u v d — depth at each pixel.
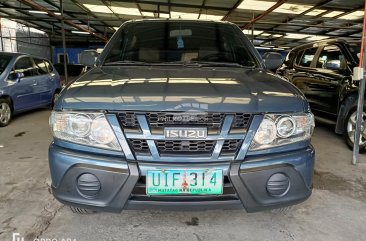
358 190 2.85
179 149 1.71
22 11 13.52
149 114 1.70
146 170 1.70
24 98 5.96
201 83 1.92
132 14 13.41
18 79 5.76
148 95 1.74
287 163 1.81
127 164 1.71
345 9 9.83
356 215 2.38
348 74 4.31
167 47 2.75
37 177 3.02
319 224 2.23
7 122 5.47
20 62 6.02
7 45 16.09
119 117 1.73
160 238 2.02
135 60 2.64
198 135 1.69
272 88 1.96
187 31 2.90
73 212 2.23
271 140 1.79
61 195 1.82
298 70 5.69
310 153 1.90
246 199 1.75
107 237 2.03
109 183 1.73
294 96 1.91
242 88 1.89
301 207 2.49
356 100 4.05
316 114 5.12
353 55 4.39
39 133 4.89
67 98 1.83
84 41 23.27
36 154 3.76
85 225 2.16
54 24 17.12
